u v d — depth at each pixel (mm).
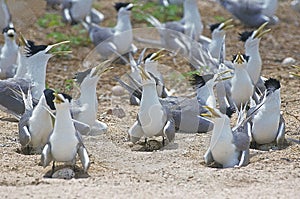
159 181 11375
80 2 22547
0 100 14570
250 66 16062
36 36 21469
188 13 19984
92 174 11695
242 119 13445
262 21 22859
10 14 19844
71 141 11531
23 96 13742
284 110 15516
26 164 12180
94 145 12914
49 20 22844
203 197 10570
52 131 11781
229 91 14930
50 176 11617
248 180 11375
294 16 24656
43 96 12594
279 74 18531
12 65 17000
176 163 12336
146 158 12508
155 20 22281
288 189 10961
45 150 11562
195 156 12672
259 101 13625
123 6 20109
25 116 12836
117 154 12625
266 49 21000
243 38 16250
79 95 13578
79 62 19672
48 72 18766
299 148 13023
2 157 12508
